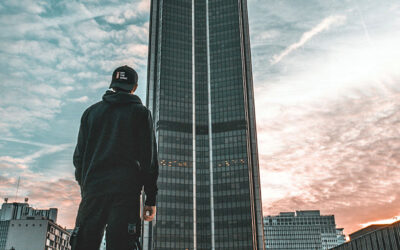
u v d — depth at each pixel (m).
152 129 7.21
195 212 182.00
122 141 6.68
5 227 148.12
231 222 176.00
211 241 176.50
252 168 191.88
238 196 180.00
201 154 196.00
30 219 145.75
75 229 6.29
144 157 6.95
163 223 174.25
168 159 188.88
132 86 7.43
